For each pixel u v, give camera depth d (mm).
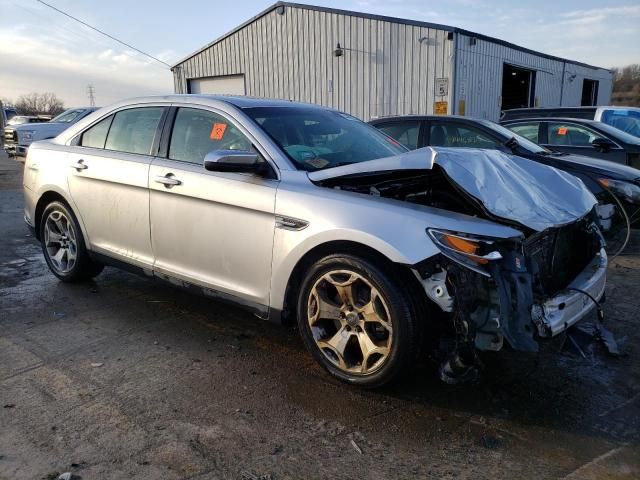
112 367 3467
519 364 3541
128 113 4496
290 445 2670
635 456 2600
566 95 24156
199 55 21375
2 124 26656
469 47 16203
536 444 2699
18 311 4422
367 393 3170
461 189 3043
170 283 4047
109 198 4363
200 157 3889
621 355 3646
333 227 3059
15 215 8617
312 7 17844
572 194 3629
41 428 2773
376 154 4008
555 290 3355
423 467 2518
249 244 3479
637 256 6051
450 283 2773
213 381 3299
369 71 17078
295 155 3590
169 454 2580
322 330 3309
